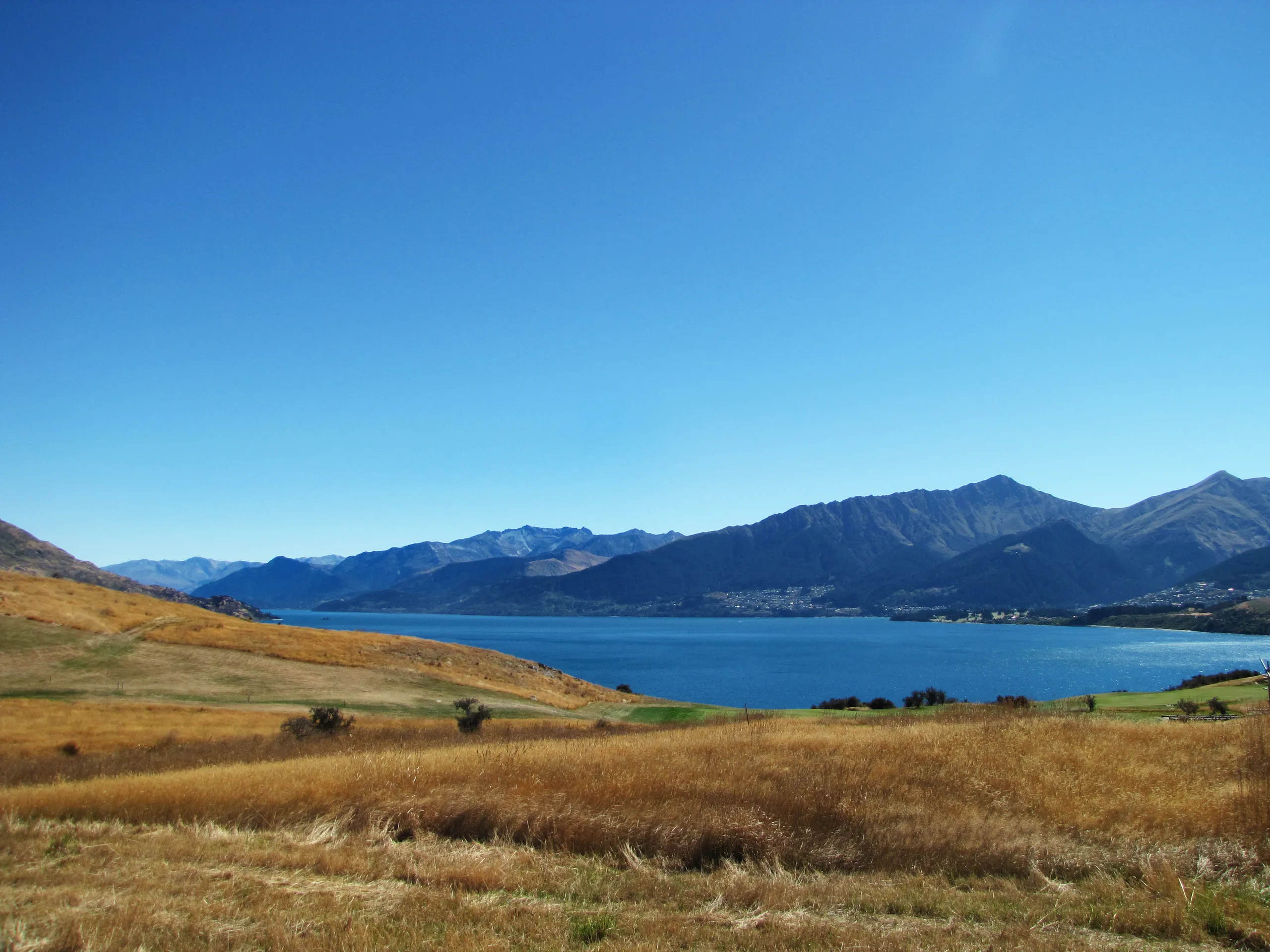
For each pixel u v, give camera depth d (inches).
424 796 517.3
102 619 2439.7
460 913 325.4
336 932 299.3
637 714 2192.4
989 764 584.4
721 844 422.0
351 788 543.5
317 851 427.8
